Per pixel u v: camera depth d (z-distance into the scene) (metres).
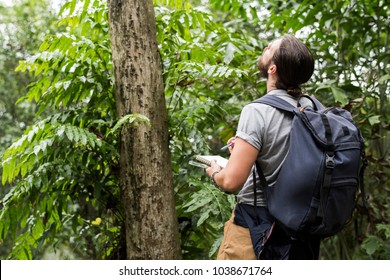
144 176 2.23
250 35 4.01
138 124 2.24
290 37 1.96
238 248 1.94
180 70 2.57
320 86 3.35
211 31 3.24
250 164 1.81
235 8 4.25
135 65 2.27
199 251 2.74
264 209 1.87
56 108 2.71
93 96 2.61
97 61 2.71
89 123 2.59
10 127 5.22
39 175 2.44
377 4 3.67
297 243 1.85
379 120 3.34
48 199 2.60
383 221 3.48
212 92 3.46
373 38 3.86
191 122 2.87
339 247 3.79
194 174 2.64
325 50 3.87
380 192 3.70
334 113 1.90
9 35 5.41
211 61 2.88
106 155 2.54
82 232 2.98
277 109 1.86
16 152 2.68
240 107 3.70
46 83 2.75
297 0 3.91
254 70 3.39
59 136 2.33
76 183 2.65
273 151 1.84
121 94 2.28
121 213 2.62
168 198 2.27
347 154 1.76
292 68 1.91
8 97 5.36
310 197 1.73
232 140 1.99
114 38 2.31
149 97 2.26
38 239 2.81
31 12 5.40
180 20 2.88
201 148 2.65
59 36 2.62
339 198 1.75
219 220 2.50
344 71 3.78
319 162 1.73
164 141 2.29
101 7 2.80
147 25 2.31
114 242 2.75
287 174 1.75
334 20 3.81
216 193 2.48
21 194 2.50
